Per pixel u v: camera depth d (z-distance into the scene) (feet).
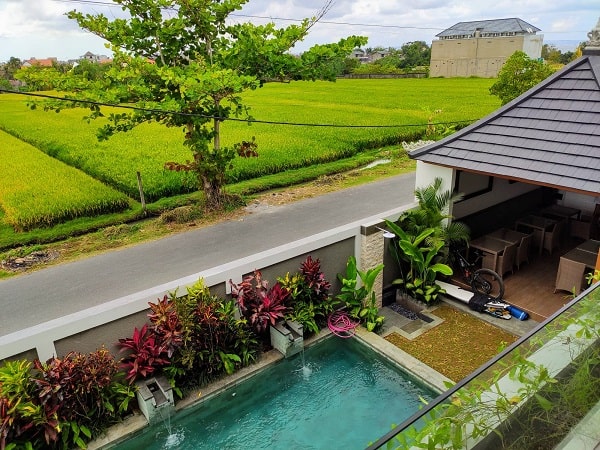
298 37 42.55
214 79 36.17
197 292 24.52
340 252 30.89
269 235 39.81
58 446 20.01
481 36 274.36
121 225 42.29
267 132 84.12
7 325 27.48
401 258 32.73
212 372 24.58
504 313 29.14
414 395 24.11
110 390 21.61
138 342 22.77
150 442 21.52
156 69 38.09
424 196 31.71
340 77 269.23
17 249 37.76
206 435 21.89
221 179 45.85
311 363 26.94
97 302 29.73
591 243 31.55
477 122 32.55
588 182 24.23
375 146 77.61
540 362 12.25
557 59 267.18
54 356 21.27
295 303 28.19
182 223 43.47
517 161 27.91
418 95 155.43
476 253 32.58
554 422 12.49
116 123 40.11
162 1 39.68
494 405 11.18
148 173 54.70
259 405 23.68
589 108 28.48
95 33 40.19
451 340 27.68
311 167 62.69
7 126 98.43
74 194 47.65
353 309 29.84
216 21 42.29
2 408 18.56
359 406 23.45
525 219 37.32
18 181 53.21
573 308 12.95
